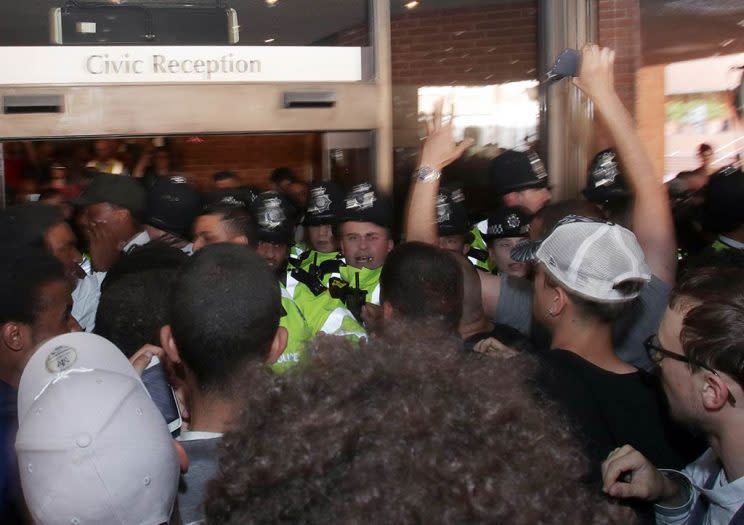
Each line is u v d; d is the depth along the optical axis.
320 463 0.84
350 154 4.90
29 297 2.14
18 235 3.09
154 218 3.73
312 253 4.25
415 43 7.09
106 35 4.37
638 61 6.89
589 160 6.39
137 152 6.26
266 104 4.60
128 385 1.34
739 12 7.24
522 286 3.00
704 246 4.51
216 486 0.90
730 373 1.61
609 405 2.00
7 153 5.87
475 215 5.81
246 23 6.21
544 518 0.84
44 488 1.25
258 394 0.94
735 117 7.32
